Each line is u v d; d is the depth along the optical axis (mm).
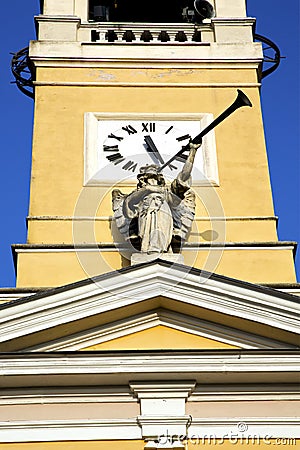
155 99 25891
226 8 28219
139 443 18281
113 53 26656
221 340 19672
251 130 25391
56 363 18688
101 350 18953
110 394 18844
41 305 19297
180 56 26703
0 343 19016
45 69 26328
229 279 19625
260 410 18766
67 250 22625
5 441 18297
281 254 22812
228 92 26141
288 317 19344
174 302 19672
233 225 23469
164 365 18766
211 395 18875
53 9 27844
